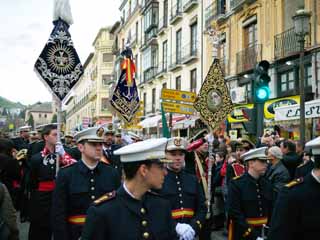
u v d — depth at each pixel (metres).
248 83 19.14
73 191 4.57
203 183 6.04
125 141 10.36
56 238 4.46
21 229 8.72
